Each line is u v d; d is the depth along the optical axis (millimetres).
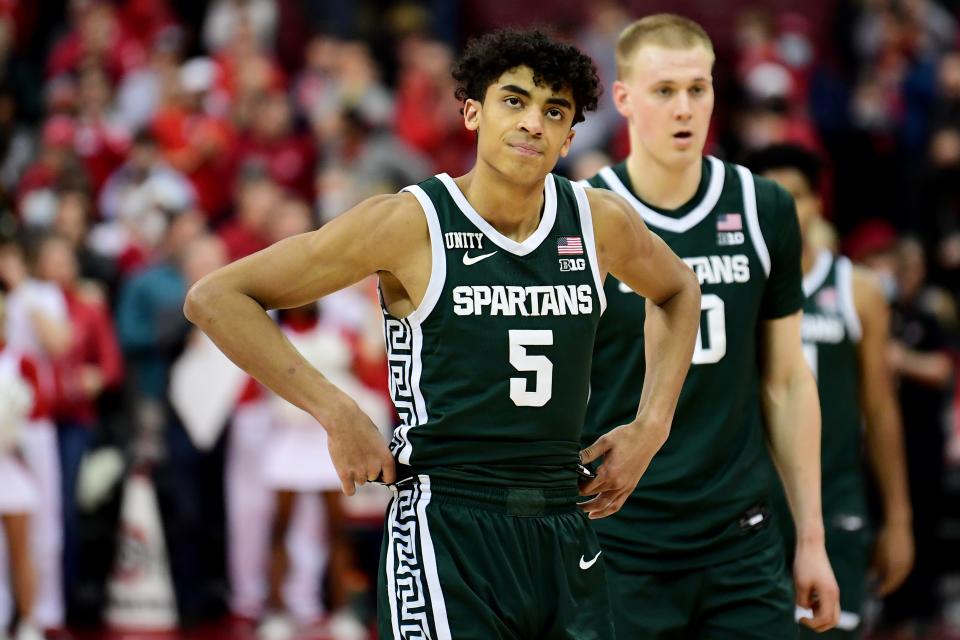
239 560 22484
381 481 9172
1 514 19938
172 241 23281
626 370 11273
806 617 12469
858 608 14188
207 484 22484
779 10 38719
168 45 33188
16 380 20062
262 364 8797
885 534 15297
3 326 20516
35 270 21828
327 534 22016
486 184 9031
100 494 22234
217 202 28172
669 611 11234
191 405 22266
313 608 22578
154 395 22469
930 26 37656
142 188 25766
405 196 9078
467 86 9086
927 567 22750
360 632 21969
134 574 22328
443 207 9070
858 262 25641
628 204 9602
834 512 14273
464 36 38969
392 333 9258
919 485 22734
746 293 11531
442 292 8969
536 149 8836
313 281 8922
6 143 28969
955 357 24750
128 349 22656
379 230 8914
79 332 22031
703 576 11227
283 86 33094
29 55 36188
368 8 38250
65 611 22109
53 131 28781
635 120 11641
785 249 11680
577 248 9227
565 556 9070
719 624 11250
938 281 28359
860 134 33188
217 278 8797
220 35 35094
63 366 21328
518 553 8938
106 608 22359
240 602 22516
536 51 8812
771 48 34219
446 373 8992
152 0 34750
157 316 22422
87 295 22422
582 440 11352
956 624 23562
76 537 21781
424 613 8891
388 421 22281
